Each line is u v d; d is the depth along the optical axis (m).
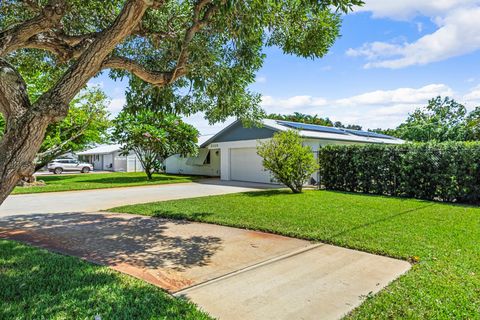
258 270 4.14
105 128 20.31
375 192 12.48
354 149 13.22
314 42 5.74
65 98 3.12
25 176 2.97
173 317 2.82
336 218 7.21
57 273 3.89
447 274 3.80
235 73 5.93
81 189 15.42
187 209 8.85
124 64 4.40
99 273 3.91
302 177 12.88
